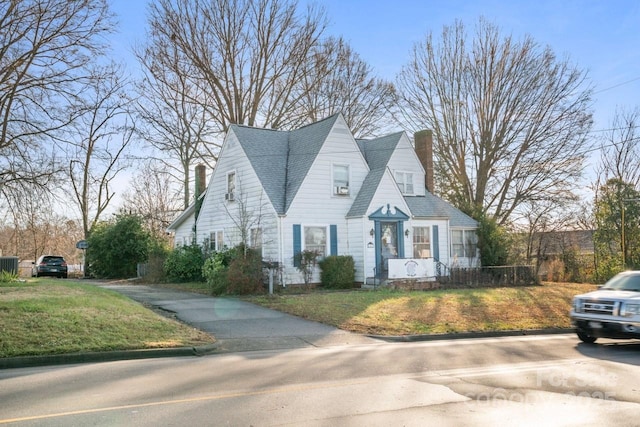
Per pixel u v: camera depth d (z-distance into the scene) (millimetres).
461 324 14852
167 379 8383
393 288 22828
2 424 5902
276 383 8055
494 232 31141
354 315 15805
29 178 19672
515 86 34656
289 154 27609
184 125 38375
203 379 8367
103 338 11250
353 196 26297
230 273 21031
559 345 12320
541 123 34438
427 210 28125
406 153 29328
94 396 7238
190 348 11258
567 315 16984
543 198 35219
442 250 28266
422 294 20703
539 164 34688
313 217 24938
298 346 12070
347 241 25719
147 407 6629
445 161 37094
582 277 32562
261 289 21422
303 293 21641
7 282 21938
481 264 30703
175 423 5945
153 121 37625
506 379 8266
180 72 37062
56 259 39438
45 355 10008
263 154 26734
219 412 6398
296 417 6180
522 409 6531
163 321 13344
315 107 40344
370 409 6531
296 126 39812
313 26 39469
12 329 11141
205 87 37969
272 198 24594
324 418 6137
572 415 6270
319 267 24656
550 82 34062
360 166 26797
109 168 42750
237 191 27344
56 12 19609
